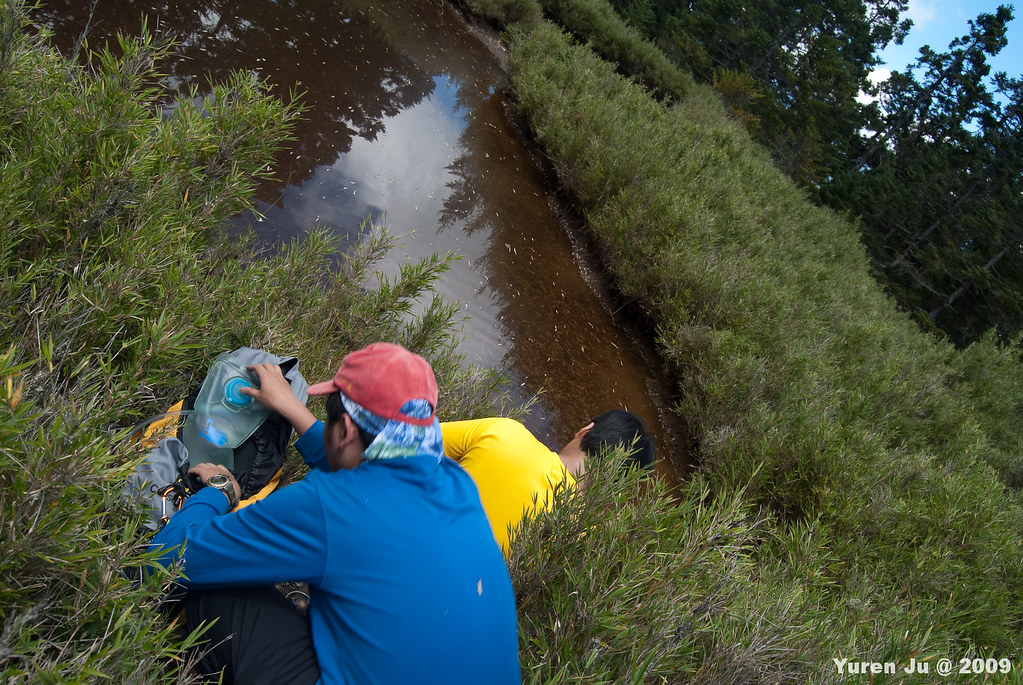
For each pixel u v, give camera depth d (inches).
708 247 297.4
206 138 103.8
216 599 64.7
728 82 993.5
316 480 60.6
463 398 140.9
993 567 183.9
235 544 60.3
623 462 98.9
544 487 91.9
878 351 348.2
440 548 59.7
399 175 258.5
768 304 282.8
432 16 450.6
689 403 238.1
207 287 95.6
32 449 52.1
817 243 531.2
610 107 389.7
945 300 1248.8
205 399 82.4
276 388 84.1
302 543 58.7
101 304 73.5
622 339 271.3
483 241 258.7
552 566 88.4
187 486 74.9
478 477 91.8
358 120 272.4
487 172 307.3
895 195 1317.7
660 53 705.6
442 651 57.5
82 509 52.0
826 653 102.5
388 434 61.2
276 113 119.6
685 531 99.0
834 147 1402.6
